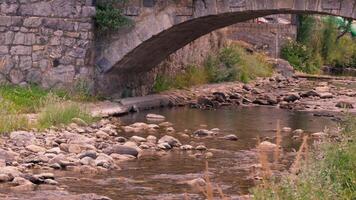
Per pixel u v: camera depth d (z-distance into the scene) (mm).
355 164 12008
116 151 17250
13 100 22469
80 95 24297
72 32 24500
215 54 36469
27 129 18812
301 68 52906
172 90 30172
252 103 30688
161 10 24750
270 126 23422
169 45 26703
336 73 57438
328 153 12352
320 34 58656
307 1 23609
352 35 66062
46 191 13516
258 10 23938
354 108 29281
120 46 25078
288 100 31797
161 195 13609
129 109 25156
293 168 10047
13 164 15391
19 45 24500
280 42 52125
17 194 13180
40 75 24547
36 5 24484
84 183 14375
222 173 15633
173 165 16406
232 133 21500
